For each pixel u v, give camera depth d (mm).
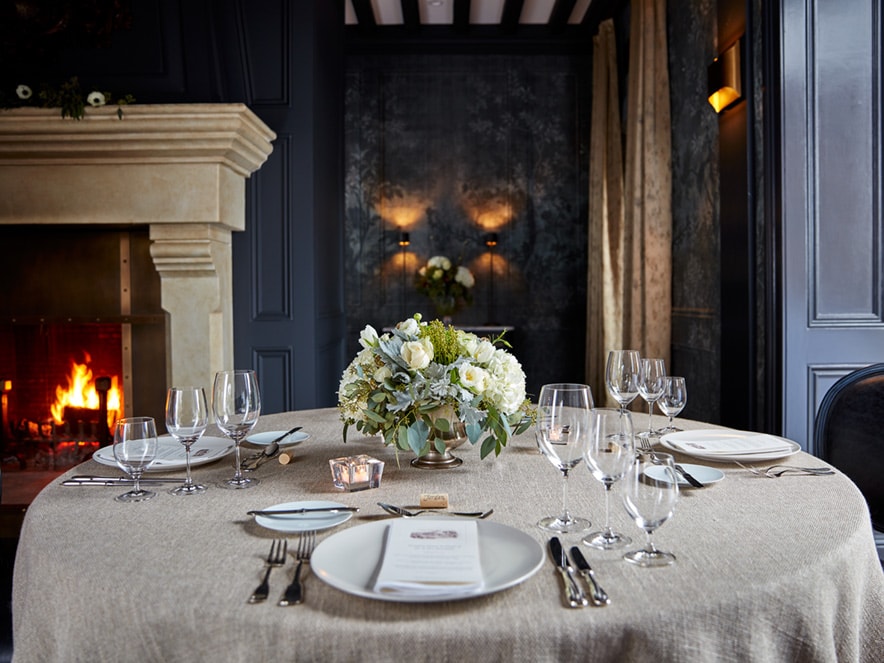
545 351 7777
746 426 3504
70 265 3943
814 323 3172
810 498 1401
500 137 7684
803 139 3146
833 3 3146
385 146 7707
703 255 4742
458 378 1553
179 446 1846
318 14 4309
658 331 5324
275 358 4160
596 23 7215
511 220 7723
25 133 3479
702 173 4734
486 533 1149
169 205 3621
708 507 1351
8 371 3973
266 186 4125
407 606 938
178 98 3906
